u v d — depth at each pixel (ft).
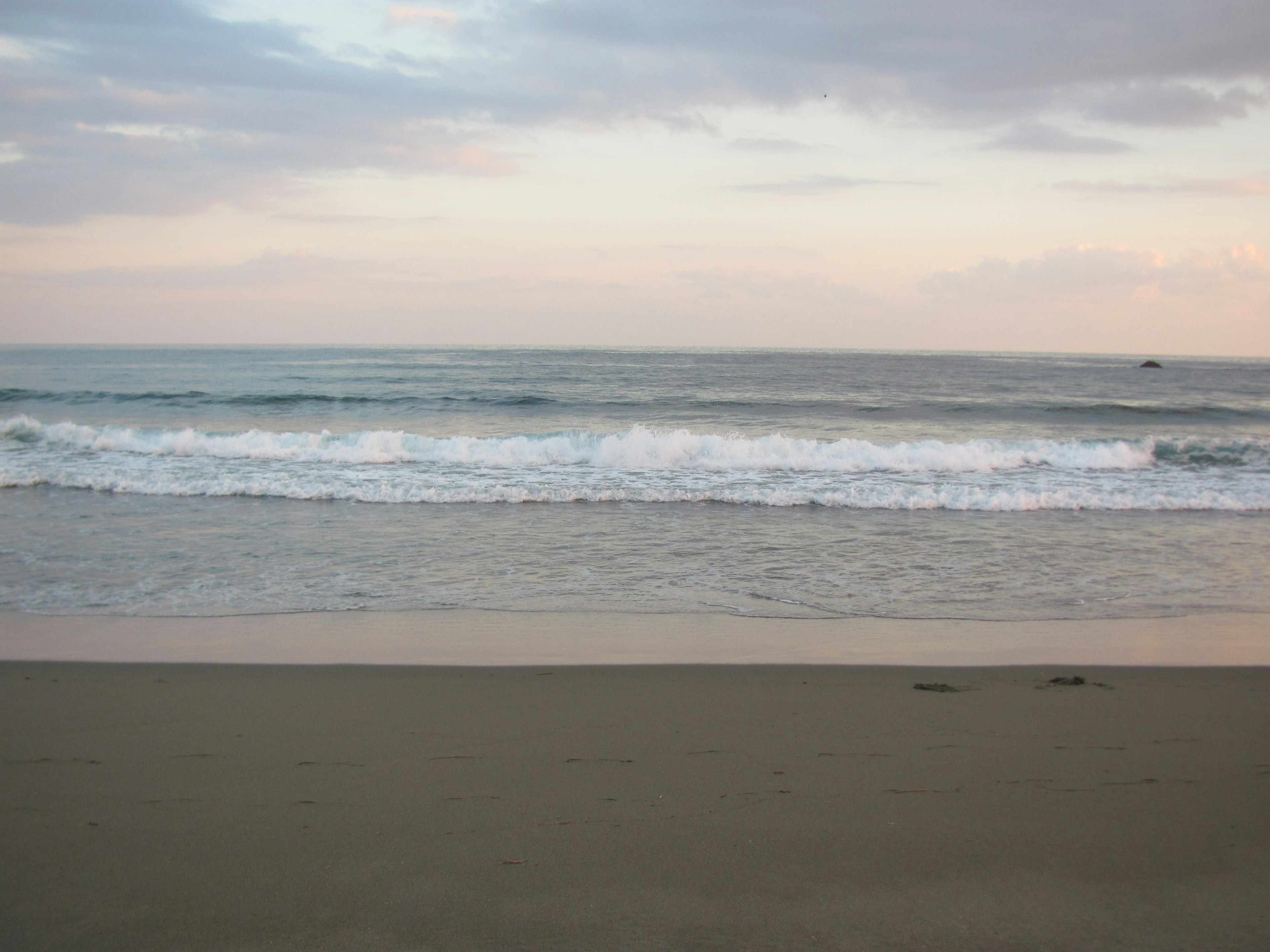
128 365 161.89
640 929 7.88
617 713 14.16
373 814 10.22
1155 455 50.75
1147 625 20.77
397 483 40.37
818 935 7.82
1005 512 36.76
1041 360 364.17
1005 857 9.32
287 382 115.75
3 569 24.91
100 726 13.28
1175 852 9.48
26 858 9.10
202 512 34.14
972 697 15.24
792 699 14.99
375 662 17.19
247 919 7.99
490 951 7.52
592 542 29.78
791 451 49.06
